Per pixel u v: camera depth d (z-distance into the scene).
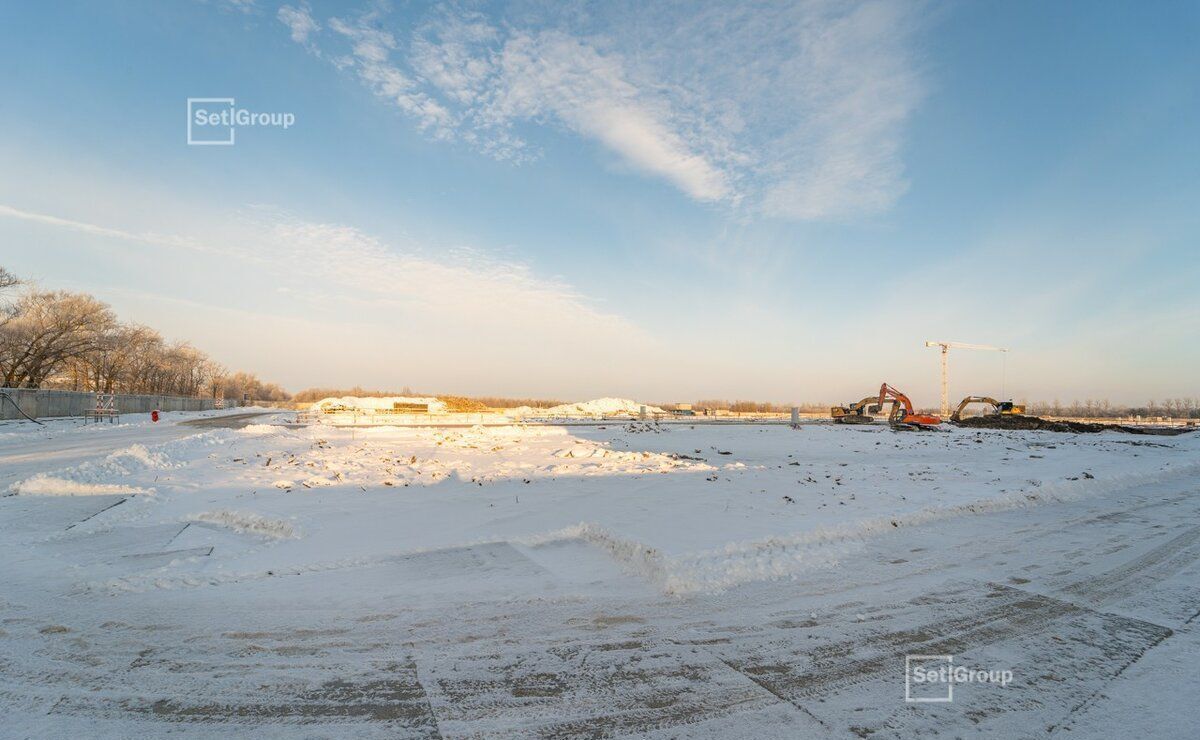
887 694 4.05
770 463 17.88
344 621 5.22
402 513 9.32
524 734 3.51
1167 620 5.53
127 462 14.19
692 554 6.72
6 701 3.81
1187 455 21.52
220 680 4.14
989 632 5.18
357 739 3.44
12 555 7.23
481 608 5.55
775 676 4.29
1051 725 3.68
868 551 7.72
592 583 6.27
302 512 9.30
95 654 4.53
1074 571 7.07
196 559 6.87
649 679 4.21
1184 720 3.77
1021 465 17.59
